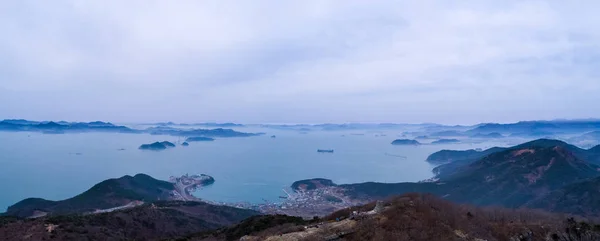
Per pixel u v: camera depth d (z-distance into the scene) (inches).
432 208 2418.8
